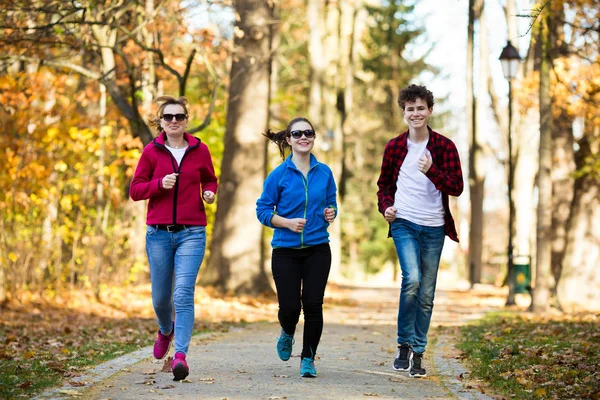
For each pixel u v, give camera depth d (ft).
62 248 63.36
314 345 25.70
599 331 39.99
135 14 60.13
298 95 154.20
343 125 138.10
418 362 26.35
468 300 83.10
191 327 24.79
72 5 45.03
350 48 137.39
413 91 26.25
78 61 63.36
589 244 68.90
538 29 55.93
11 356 30.19
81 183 60.29
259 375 25.93
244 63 72.90
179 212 25.09
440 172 25.58
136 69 61.82
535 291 58.49
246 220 72.69
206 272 73.31
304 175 25.66
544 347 33.37
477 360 29.84
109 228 65.46
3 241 55.01
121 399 21.54
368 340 38.65
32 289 56.90
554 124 72.69
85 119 60.39
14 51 53.21
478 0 110.83
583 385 23.99
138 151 59.31
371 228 191.21
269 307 63.72
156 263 25.43
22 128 55.98
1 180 55.42
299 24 137.08
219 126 84.33
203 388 23.36
